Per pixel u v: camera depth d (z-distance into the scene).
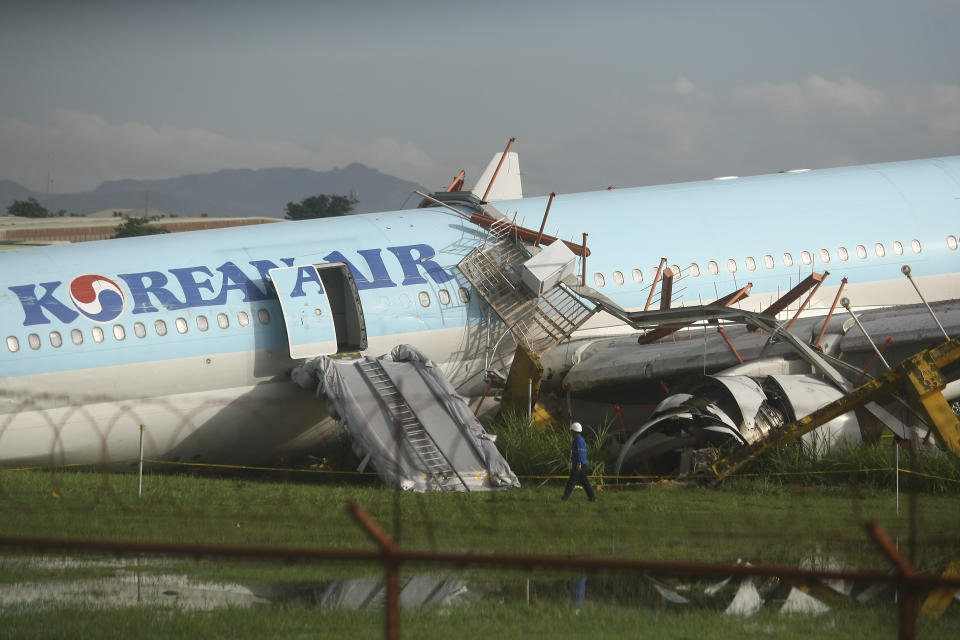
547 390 108.81
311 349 96.38
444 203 118.56
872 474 82.69
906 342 96.12
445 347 105.12
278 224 106.38
